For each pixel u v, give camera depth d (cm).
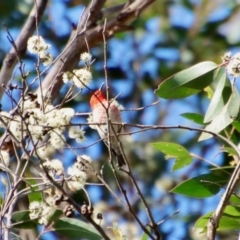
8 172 788
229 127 994
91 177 1473
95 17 1096
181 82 902
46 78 991
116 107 863
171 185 1642
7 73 1072
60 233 849
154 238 704
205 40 1891
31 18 1114
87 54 800
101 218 706
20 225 829
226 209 906
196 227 922
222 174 935
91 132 1575
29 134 689
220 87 884
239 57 822
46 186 788
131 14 1149
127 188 1577
